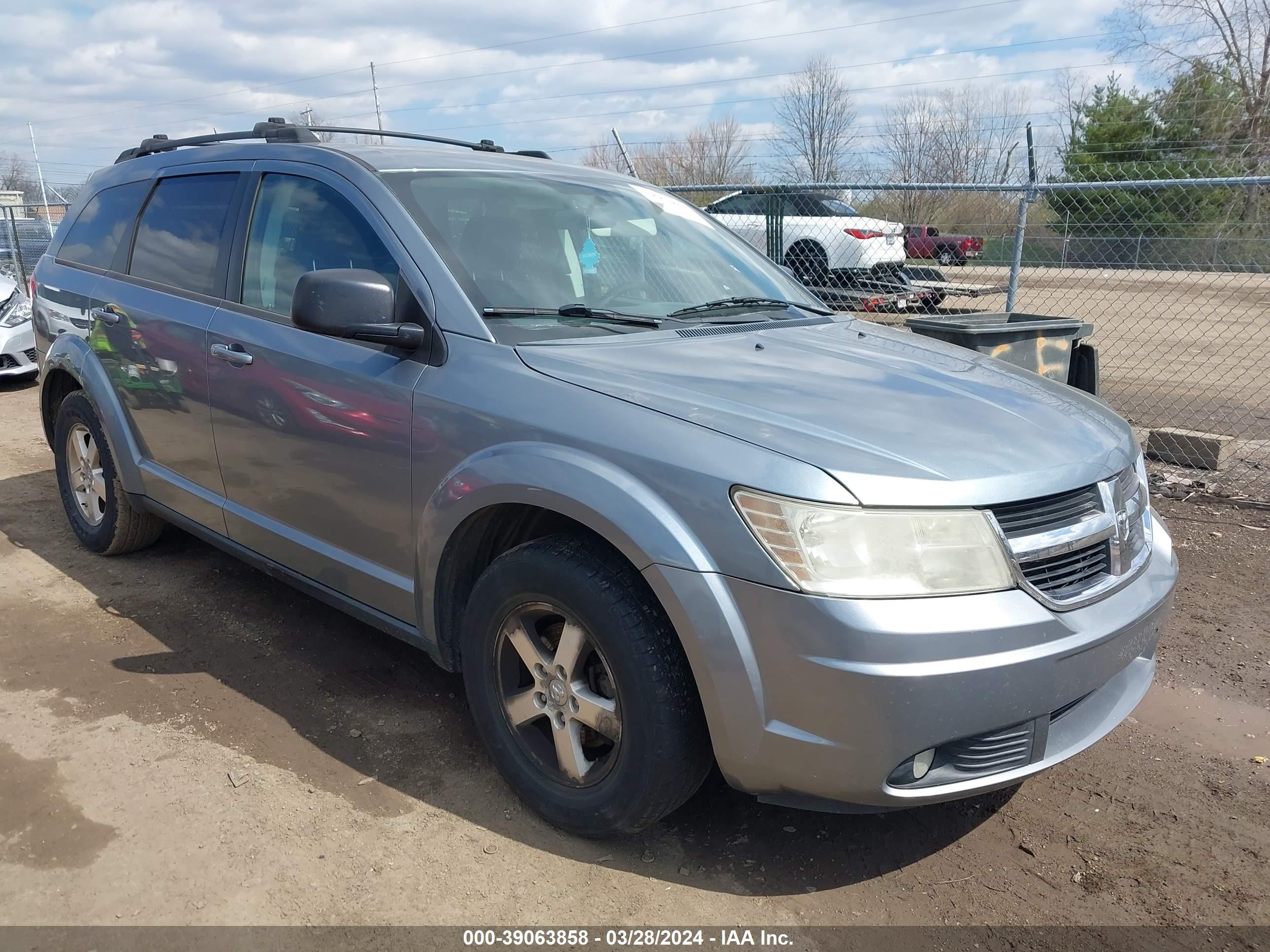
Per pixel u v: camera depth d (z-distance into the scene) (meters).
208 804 2.66
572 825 2.53
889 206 12.50
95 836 2.51
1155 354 11.71
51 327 4.46
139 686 3.31
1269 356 11.47
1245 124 26.53
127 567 4.39
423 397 2.70
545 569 2.41
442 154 3.38
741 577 2.10
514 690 2.67
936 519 2.09
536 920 2.28
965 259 9.98
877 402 2.47
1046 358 5.27
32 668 3.42
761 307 3.47
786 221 11.84
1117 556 2.42
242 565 4.45
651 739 2.28
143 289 3.88
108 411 4.05
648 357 2.67
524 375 2.54
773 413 2.32
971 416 2.47
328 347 3.01
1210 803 2.85
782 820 2.71
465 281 2.81
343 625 3.86
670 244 3.58
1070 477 2.32
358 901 2.32
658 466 2.21
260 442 3.28
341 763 2.90
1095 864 2.57
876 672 2.01
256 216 3.45
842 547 2.05
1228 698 3.46
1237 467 6.30
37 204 13.18
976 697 2.07
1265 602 4.25
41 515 5.11
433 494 2.67
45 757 2.86
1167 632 3.97
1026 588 2.16
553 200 3.35
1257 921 2.36
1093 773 3.01
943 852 2.60
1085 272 11.21
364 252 3.01
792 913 2.34
